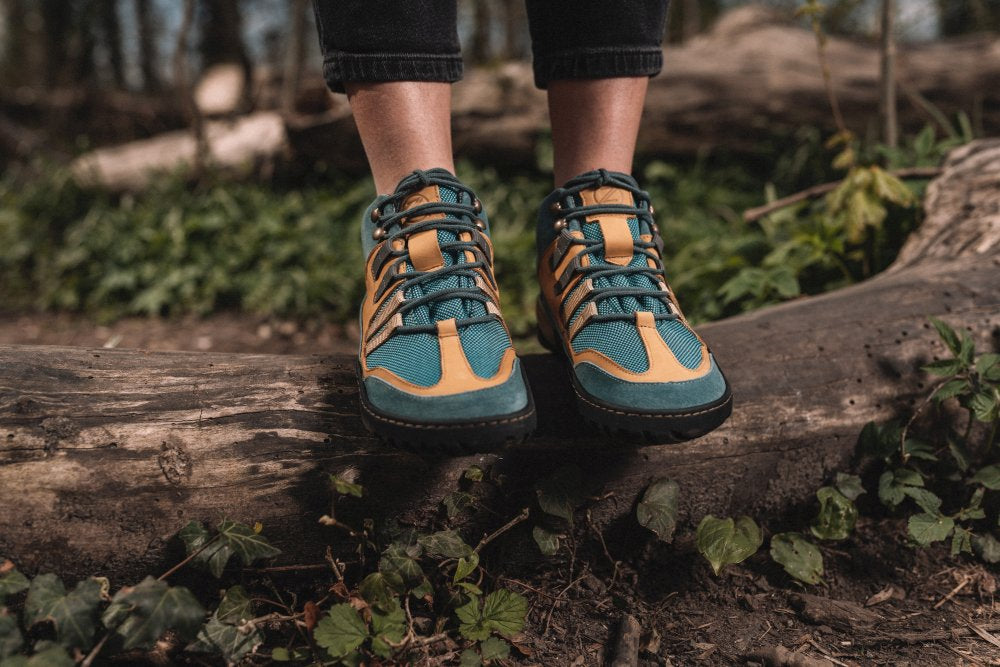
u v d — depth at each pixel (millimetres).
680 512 1467
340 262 4051
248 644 1150
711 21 8398
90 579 1099
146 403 1244
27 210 4984
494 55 8664
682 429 1123
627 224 1299
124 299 4309
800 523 1553
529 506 1381
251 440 1254
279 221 4324
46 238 4816
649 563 1471
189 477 1216
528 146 4387
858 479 1514
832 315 1639
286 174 4832
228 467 1234
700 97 4234
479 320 1195
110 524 1178
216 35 6562
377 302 1246
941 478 1556
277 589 1304
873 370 1561
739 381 1487
